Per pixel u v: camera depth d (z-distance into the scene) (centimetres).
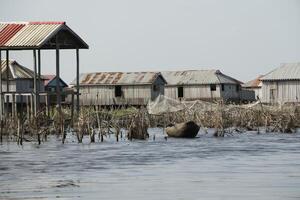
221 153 9594
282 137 12875
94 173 7356
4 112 14100
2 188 6316
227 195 5834
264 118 15025
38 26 14400
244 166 7881
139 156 9206
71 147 10694
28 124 12394
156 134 13962
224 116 14288
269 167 7750
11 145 11106
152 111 16550
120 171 7506
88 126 11694
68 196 5866
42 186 6419
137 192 6038
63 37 14812
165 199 5684
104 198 5762
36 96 13800
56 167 7950
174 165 8069
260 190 6072
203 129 14788
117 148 10494
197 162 8381
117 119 13812
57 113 13438
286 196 5766
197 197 5759
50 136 12888
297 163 8144
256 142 11675
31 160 8750
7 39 14012
